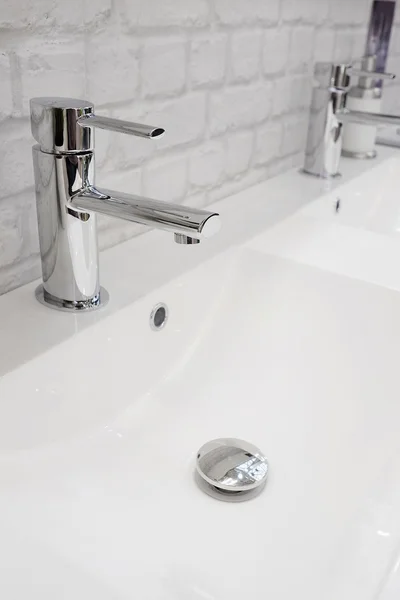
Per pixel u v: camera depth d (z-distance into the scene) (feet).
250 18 2.92
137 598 1.47
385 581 1.26
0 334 1.82
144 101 2.45
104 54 2.19
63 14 1.98
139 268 2.29
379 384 2.13
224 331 2.44
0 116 1.89
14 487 1.71
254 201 3.11
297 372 2.27
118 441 1.99
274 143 3.48
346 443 2.00
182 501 1.81
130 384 2.10
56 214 1.85
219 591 1.53
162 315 2.20
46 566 1.49
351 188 3.51
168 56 2.49
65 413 1.88
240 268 2.55
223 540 1.69
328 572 1.53
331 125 3.38
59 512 1.69
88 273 1.95
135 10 2.26
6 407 1.68
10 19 1.82
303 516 1.77
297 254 2.50
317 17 3.51
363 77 3.70
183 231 1.64
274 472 1.94
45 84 1.99
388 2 4.02
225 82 2.90
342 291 2.31
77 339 1.84
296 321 2.39
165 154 2.66
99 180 2.36
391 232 3.62
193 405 2.18
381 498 1.72
